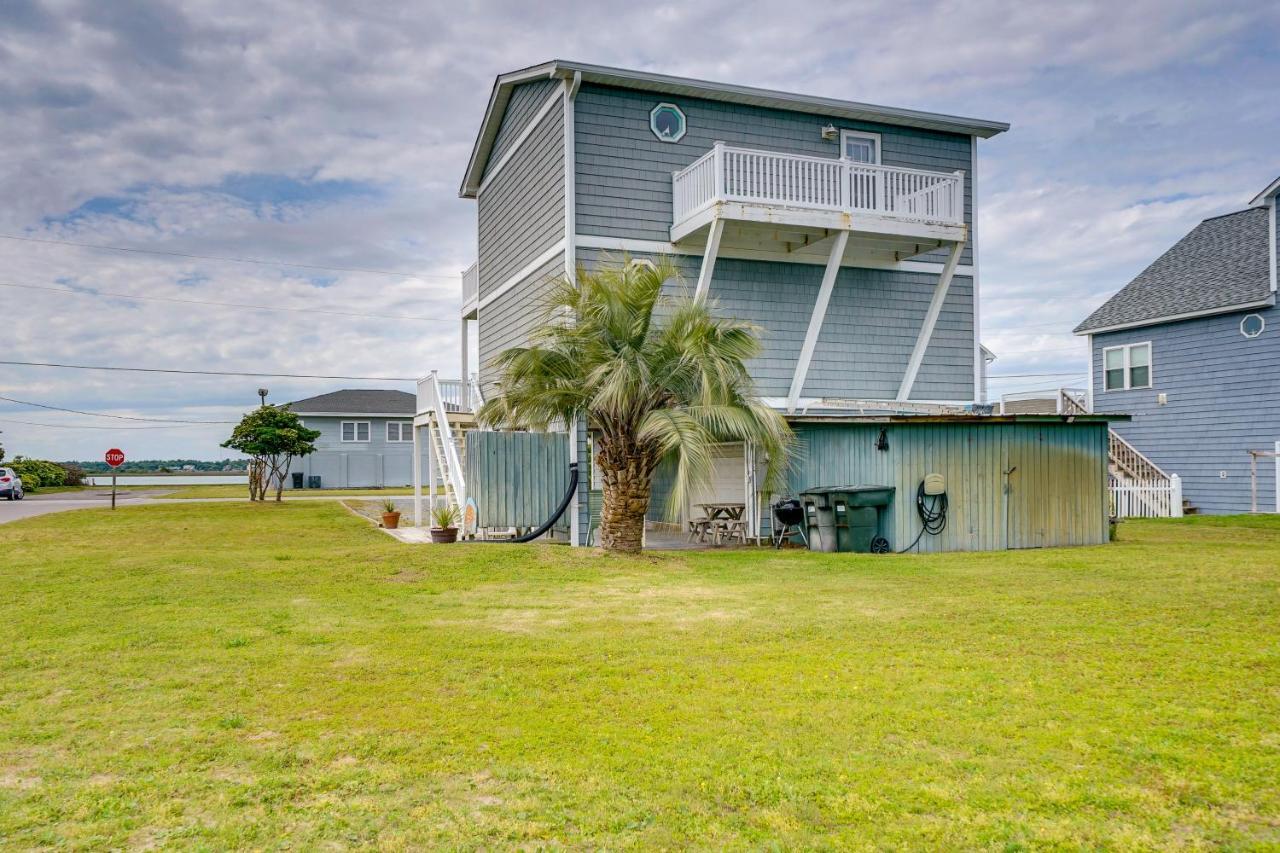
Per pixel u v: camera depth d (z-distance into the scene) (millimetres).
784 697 4961
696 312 11586
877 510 12766
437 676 5457
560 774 3855
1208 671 5391
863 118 16062
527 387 11594
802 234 15188
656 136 14930
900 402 15844
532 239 16203
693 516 16125
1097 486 13711
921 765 3936
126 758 4023
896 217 14781
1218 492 20609
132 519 19484
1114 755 4023
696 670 5559
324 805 3521
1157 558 10922
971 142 17062
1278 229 19312
